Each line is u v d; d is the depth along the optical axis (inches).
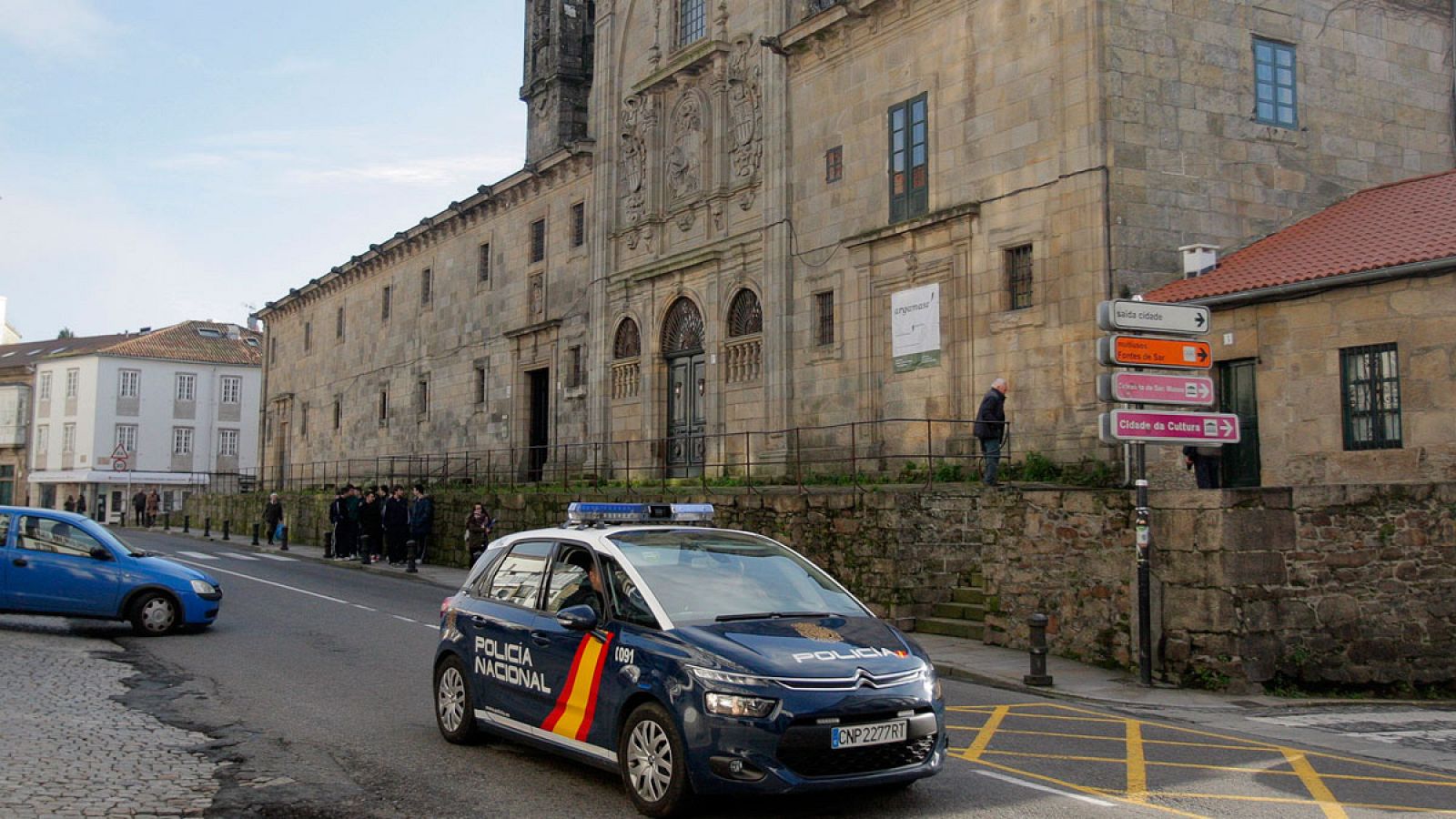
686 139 1190.9
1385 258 663.8
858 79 978.7
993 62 853.8
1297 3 867.4
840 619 322.7
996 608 638.5
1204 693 504.4
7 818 280.4
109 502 2859.3
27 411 3004.4
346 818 293.6
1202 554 515.8
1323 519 533.3
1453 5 954.1
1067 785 332.5
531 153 1653.5
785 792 269.4
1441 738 424.8
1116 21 783.1
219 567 1191.6
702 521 397.1
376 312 2004.2
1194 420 535.2
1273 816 303.7
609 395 1302.9
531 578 360.5
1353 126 887.1
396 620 729.0
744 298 1101.1
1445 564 554.9
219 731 397.7
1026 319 813.2
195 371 3011.8
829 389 987.3
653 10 1257.4
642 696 297.7
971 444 845.8
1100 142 770.2
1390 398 655.8
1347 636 529.0
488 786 324.2
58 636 634.2
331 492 1692.9
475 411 1631.4
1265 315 713.0
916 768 287.0
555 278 1446.9
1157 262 780.0
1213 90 817.5
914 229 901.2
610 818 292.7
